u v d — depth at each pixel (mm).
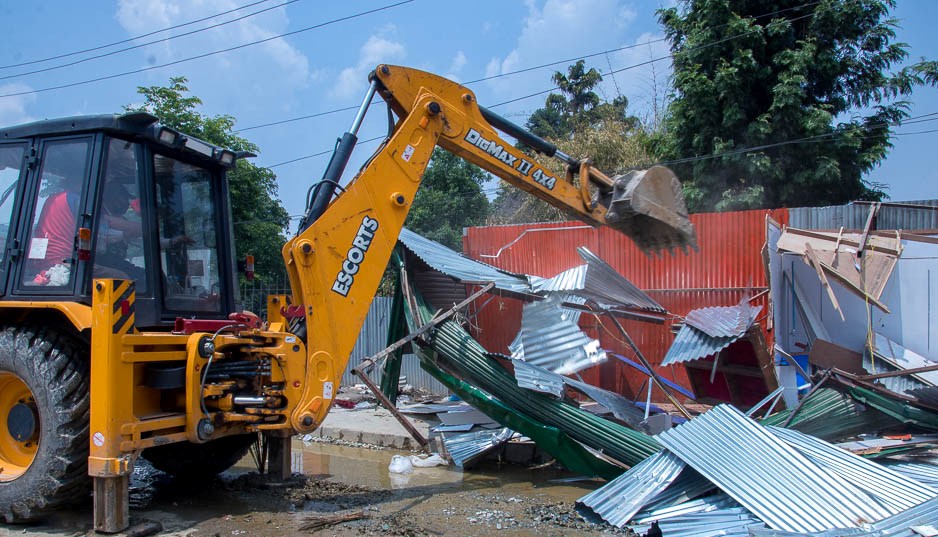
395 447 8852
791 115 14102
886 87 14930
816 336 8547
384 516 5434
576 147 19641
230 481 6754
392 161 5859
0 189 5453
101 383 4664
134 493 6246
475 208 21453
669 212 5660
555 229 10742
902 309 8539
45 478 4824
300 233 5609
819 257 8250
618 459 6324
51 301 4980
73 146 5207
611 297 7820
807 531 4410
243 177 17891
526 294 7809
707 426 5590
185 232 5832
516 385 6688
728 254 9602
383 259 5836
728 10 14914
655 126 21281
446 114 5977
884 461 6148
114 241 5199
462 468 7555
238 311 6352
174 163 5805
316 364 5527
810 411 6566
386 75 5922
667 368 9742
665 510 5090
